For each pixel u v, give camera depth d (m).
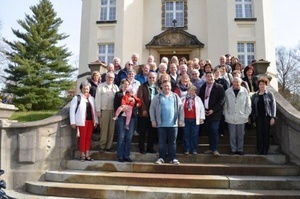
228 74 9.01
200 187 6.18
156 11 21.47
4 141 6.87
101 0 20.98
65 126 7.73
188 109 7.44
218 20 19.72
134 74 8.38
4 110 6.98
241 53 19.48
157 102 7.15
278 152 7.77
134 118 7.43
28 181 6.82
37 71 31.70
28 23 34.28
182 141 7.91
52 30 34.12
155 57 20.86
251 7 20.05
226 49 19.22
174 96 7.21
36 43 33.03
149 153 7.55
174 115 7.08
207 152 7.59
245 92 7.49
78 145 8.20
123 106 7.22
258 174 6.61
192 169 6.77
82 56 20.48
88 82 8.07
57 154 7.40
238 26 19.48
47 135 7.26
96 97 7.72
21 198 5.99
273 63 19.36
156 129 7.95
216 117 7.38
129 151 7.34
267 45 19.31
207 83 7.77
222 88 7.55
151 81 7.76
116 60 10.32
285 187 6.09
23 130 7.01
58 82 32.72
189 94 7.54
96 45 20.17
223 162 7.25
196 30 20.83
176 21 21.20
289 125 7.30
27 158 6.91
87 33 20.50
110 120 7.74
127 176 6.42
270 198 5.59
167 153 7.47
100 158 7.62
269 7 20.11
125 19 20.19
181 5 21.56
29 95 29.66
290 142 7.26
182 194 5.78
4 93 31.30
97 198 5.98
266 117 7.43
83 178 6.60
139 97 7.62
